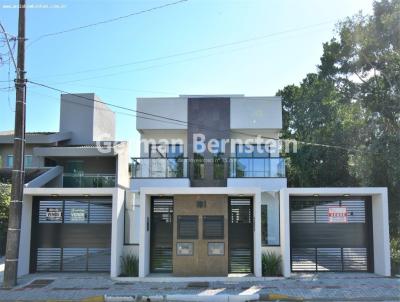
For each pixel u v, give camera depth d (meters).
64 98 33.78
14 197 15.06
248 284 15.10
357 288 14.26
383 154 22.45
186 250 16.56
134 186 22.00
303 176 31.50
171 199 17.62
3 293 13.87
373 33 26.05
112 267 16.17
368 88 26.67
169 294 13.49
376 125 24.59
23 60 15.45
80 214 17.69
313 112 31.48
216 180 22.48
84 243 17.58
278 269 16.78
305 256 17.34
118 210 16.73
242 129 23.56
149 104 23.66
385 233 16.50
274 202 19.61
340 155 28.77
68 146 31.89
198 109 23.61
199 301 13.07
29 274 17.09
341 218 17.50
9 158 31.70
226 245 16.56
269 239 19.27
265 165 22.14
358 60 27.89
